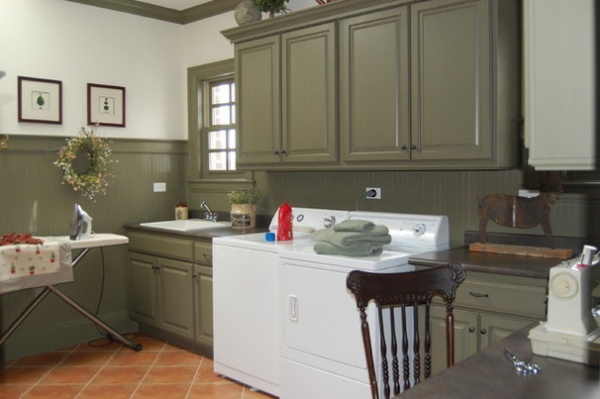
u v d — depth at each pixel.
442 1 2.74
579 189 2.65
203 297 3.77
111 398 3.21
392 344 1.83
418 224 3.04
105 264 4.44
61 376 3.57
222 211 4.57
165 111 4.78
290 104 3.47
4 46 3.85
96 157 4.23
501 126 2.62
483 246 2.83
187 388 3.35
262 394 3.24
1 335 3.86
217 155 4.71
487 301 2.38
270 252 3.10
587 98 1.12
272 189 4.11
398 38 2.92
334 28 3.21
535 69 1.18
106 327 3.99
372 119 3.06
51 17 4.07
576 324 1.44
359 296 1.73
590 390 1.24
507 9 2.65
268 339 3.15
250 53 3.71
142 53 4.61
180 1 4.50
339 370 2.70
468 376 1.33
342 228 2.83
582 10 1.12
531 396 1.21
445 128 2.77
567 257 2.55
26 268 3.30
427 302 1.86
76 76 4.22
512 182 2.87
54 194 4.13
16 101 3.91
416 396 1.22
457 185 3.09
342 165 3.23
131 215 4.59
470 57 2.66
